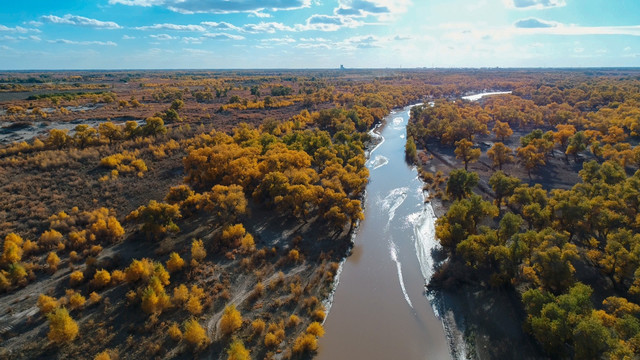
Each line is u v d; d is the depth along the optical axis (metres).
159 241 62.78
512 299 49.94
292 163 87.12
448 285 55.69
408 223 79.06
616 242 49.06
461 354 44.69
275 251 62.59
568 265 45.75
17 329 43.44
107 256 58.00
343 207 72.44
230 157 87.75
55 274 53.47
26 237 61.00
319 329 45.34
